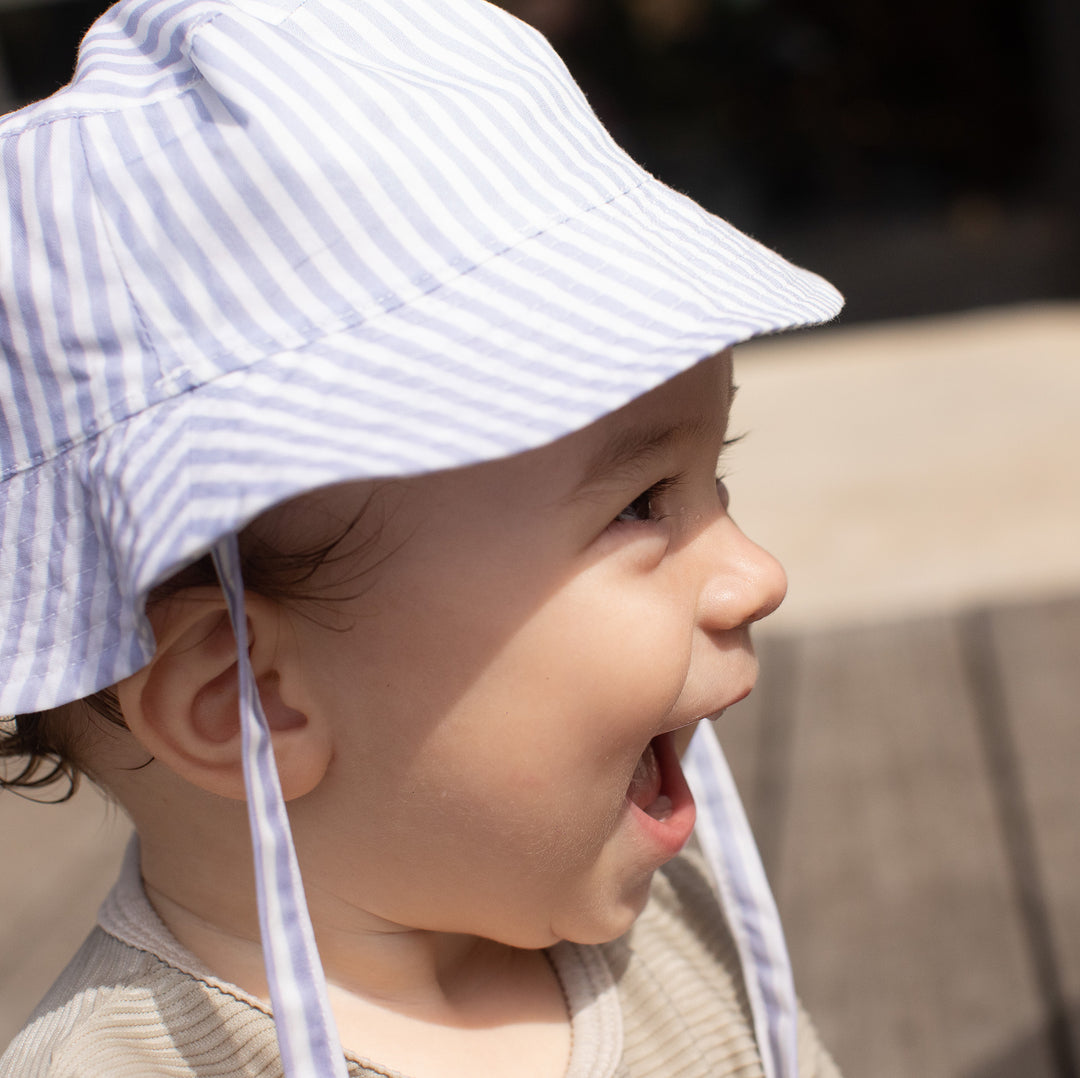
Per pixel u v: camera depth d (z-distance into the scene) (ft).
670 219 3.20
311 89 2.82
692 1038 3.69
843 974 5.95
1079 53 24.13
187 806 3.20
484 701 2.97
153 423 2.67
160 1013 3.07
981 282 22.93
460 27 3.18
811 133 28.27
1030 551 10.54
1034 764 7.36
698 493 3.28
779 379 18.60
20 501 2.80
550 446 2.93
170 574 2.45
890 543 11.19
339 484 2.82
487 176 2.90
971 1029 5.56
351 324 2.72
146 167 2.78
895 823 6.98
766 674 8.95
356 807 3.06
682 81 26.66
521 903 3.18
